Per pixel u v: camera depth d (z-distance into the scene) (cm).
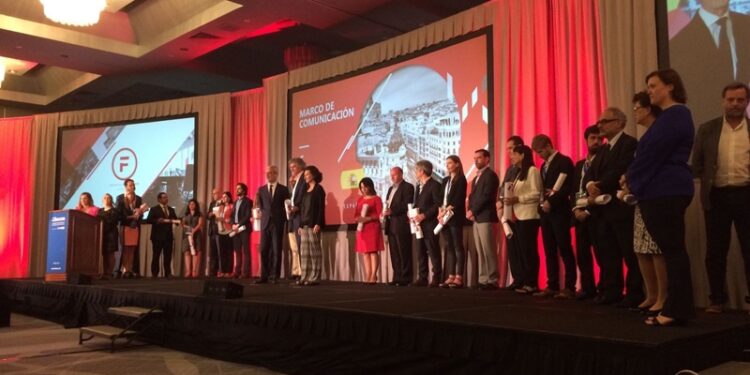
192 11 805
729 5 404
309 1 734
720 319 276
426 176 568
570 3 521
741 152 321
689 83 424
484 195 503
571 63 514
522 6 558
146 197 962
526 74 549
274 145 846
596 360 209
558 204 404
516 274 469
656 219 241
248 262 734
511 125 559
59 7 645
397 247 592
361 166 716
